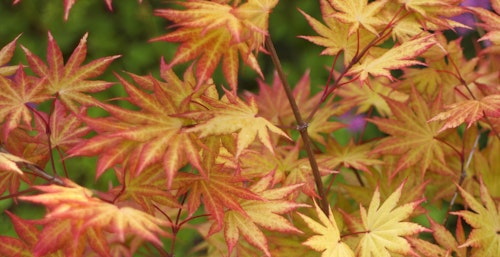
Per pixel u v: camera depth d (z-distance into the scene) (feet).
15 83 3.43
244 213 3.36
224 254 3.81
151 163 3.26
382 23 3.51
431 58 3.81
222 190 3.40
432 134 3.81
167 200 3.40
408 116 3.82
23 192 3.40
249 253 3.67
